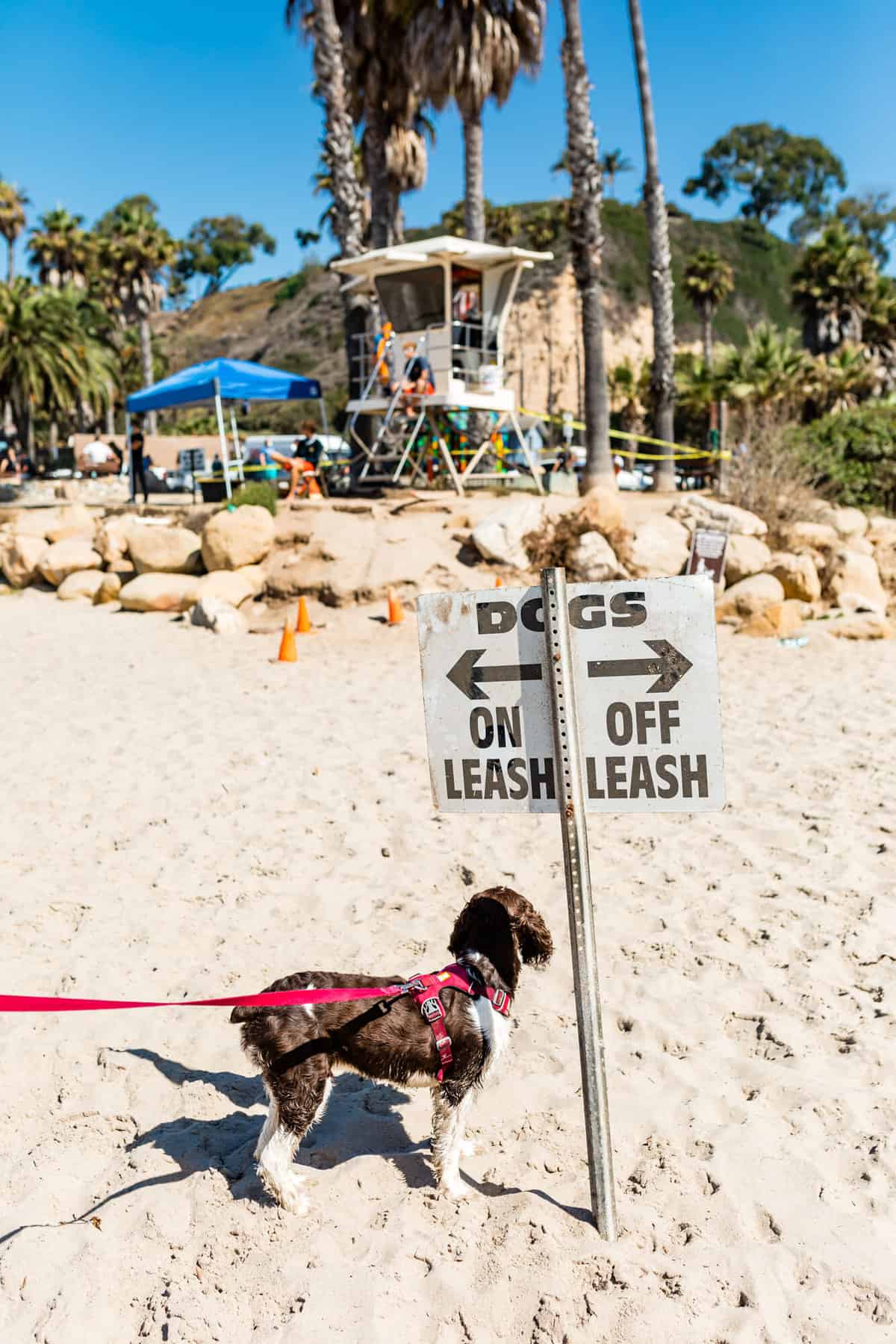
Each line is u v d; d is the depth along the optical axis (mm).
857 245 52344
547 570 3740
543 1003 5742
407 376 20453
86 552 19703
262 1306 3693
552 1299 3623
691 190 129250
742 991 5738
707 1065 5086
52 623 16906
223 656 14656
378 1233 3998
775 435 22078
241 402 25406
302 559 18109
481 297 21281
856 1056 5035
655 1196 4156
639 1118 4691
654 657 3703
